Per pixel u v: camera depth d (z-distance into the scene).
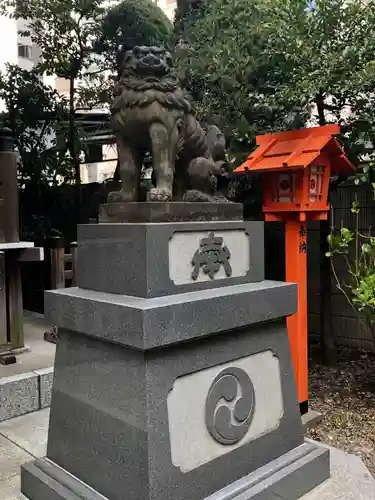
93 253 2.40
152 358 2.02
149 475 1.97
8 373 3.76
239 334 2.39
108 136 7.98
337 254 5.22
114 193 2.55
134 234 2.18
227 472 2.27
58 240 5.22
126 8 5.66
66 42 7.31
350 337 5.26
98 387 2.22
